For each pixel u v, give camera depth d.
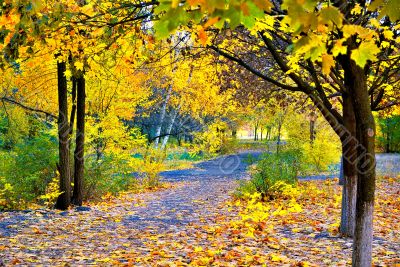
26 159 13.36
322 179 21.34
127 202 14.82
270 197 14.02
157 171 20.62
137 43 6.21
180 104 24.39
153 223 10.45
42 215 10.80
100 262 6.39
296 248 7.42
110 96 15.86
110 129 15.98
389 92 9.74
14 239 7.97
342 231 8.45
